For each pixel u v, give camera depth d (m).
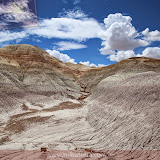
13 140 15.38
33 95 37.25
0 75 35.06
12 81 37.97
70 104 35.09
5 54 45.91
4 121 21.27
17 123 20.23
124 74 45.59
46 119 22.55
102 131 16.64
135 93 20.03
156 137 11.18
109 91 28.53
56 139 15.43
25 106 29.95
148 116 14.09
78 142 14.68
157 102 15.88
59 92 43.41
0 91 29.95
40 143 14.41
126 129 14.20
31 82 41.78
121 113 17.83
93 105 28.33
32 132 17.64
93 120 20.52
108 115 19.20
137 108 16.94
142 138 11.77
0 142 14.47
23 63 47.16
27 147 13.04
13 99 31.22
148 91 18.56
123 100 20.61
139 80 23.41
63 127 19.31
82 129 18.41
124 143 12.31
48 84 43.62
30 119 22.16
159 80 20.09
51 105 32.56
